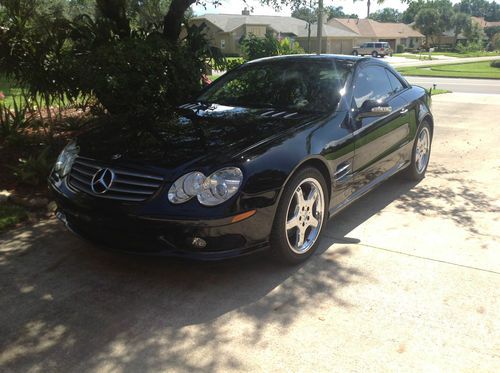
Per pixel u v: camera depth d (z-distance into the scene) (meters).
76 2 8.62
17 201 4.84
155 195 3.14
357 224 4.47
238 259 3.23
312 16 7.47
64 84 6.39
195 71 6.60
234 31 52.50
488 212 4.73
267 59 5.09
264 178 3.23
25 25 6.54
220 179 3.12
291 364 2.59
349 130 4.08
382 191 5.44
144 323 2.97
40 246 4.02
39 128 7.39
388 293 3.27
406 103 5.22
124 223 3.19
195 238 3.09
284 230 3.42
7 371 2.56
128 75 5.93
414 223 4.47
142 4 7.88
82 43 6.48
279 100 4.39
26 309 3.13
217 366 2.59
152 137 3.65
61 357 2.67
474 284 3.37
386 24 80.44
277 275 3.53
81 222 3.43
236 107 4.38
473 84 22.03
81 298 3.25
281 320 2.99
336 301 3.18
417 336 2.81
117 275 3.55
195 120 4.02
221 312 3.08
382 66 5.21
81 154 3.65
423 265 3.65
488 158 6.83
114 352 2.71
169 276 3.53
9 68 6.47
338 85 4.38
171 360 2.64
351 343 2.76
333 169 3.86
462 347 2.72
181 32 7.56
